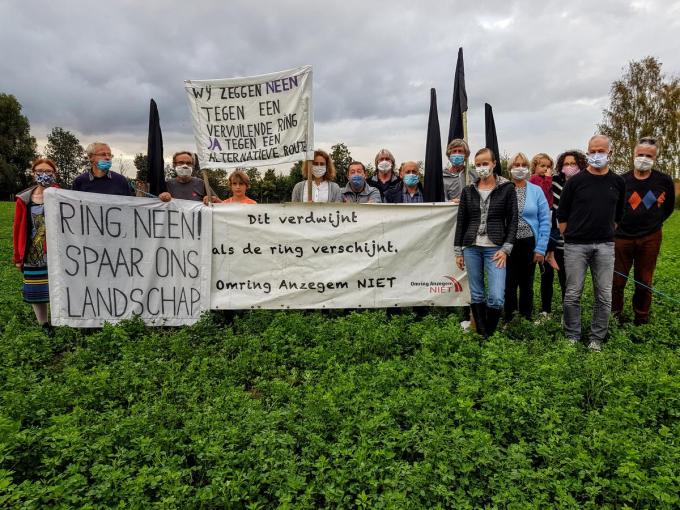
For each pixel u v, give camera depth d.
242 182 8.79
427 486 3.87
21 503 3.59
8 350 6.51
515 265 7.92
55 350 7.21
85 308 7.76
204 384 5.68
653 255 7.94
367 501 3.74
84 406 5.16
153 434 4.62
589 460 4.07
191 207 8.08
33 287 7.66
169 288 8.08
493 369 5.79
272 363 6.34
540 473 3.94
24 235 7.57
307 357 6.36
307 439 4.54
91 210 7.73
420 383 5.53
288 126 7.79
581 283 7.13
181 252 8.09
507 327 7.77
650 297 7.92
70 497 3.73
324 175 8.88
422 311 8.59
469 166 8.23
